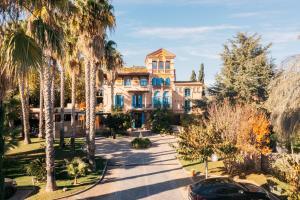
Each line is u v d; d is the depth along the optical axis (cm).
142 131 4881
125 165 2684
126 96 5666
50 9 1499
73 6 1961
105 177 2269
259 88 3691
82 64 4250
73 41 2942
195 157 2122
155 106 5694
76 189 1917
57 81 5881
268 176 2211
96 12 2355
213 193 1479
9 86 1038
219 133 2214
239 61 4075
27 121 3534
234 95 3891
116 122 4672
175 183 2103
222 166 2548
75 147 3419
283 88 1591
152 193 1878
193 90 5756
